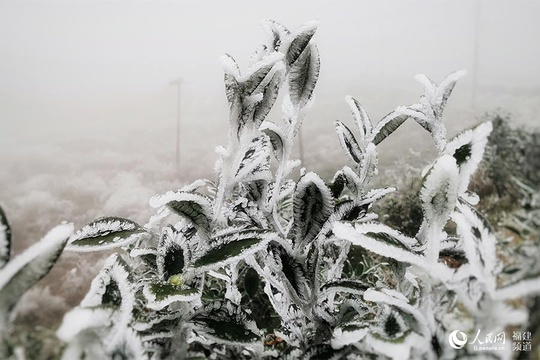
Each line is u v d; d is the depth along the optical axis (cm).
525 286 30
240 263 61
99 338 30
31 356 38
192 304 40
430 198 33
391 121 48
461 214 35
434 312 34
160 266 40
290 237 46
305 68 42
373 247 33
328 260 56
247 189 43
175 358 39
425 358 32
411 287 46
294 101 43
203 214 37
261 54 41
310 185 38
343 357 39
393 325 34
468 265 33
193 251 41
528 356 32
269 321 63
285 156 42
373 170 48
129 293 33
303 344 45
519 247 44
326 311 45
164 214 46
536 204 62
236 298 50
